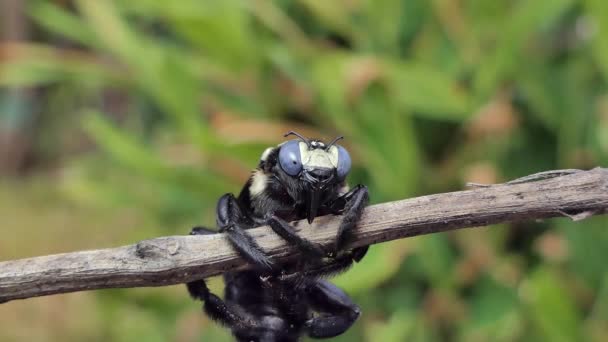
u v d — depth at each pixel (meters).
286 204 0.13
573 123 0.21
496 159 0.22
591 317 0.20
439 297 0.21
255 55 0.23
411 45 0.23
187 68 0.21
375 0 0.22
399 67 0.21
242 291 0.14
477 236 0.21
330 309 0.14
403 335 0.21
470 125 0.21
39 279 0.11
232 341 0.24
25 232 0.40
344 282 0.19
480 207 0.12
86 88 0.43
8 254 0.38
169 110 0.22
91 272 0.11
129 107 0.40
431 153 0.22
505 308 0.21
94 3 0.24
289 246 0.12
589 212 0.11
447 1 0.22
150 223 0.27
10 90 0.51
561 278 0.21
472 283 0.22
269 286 0.13
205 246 0.12
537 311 0.19
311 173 0.12
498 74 0.20
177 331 0.25
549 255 0.20
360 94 0.19
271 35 0.24
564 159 0.21
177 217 0.26
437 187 0.22
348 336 0.23
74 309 0.33
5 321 0.33
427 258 0.21
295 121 0.23
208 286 0.14
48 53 0.28
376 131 0.20
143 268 0.11
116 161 0.28
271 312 0.14
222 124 0.22
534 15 0.20
